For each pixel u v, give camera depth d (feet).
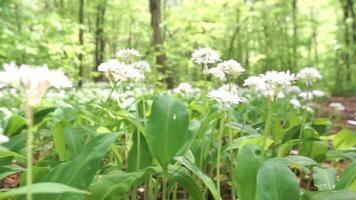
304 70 11.86
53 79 4.05
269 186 5.43
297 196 5.35
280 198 5.36
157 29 45.88
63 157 8.60
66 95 25.44
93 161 5.35
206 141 8.94
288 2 55.11
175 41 41.57
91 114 12.01
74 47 31.86
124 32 65.31
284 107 18.80
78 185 5.17
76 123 11.32
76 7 54.75
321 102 39.34
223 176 10.82
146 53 40.29
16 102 21.47
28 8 31.30
